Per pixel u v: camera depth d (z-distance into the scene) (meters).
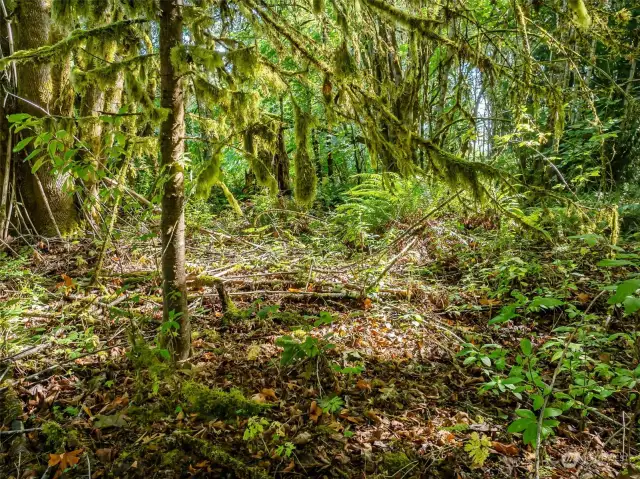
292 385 3.05
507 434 2.66
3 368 3.10
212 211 8.76
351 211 6.65
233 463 2.32
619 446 2.57
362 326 3.96
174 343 3.12
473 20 2.93
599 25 4.23
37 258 5.31
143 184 6.99
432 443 2.57
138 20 2.54
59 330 3.64
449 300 4.43
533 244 5.25
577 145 6.48
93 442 2.50
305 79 2.94
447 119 4.19
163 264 2.98
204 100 2.70
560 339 3.39
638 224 5.89
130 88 2.58
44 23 5.61
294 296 4.44
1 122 5.54
